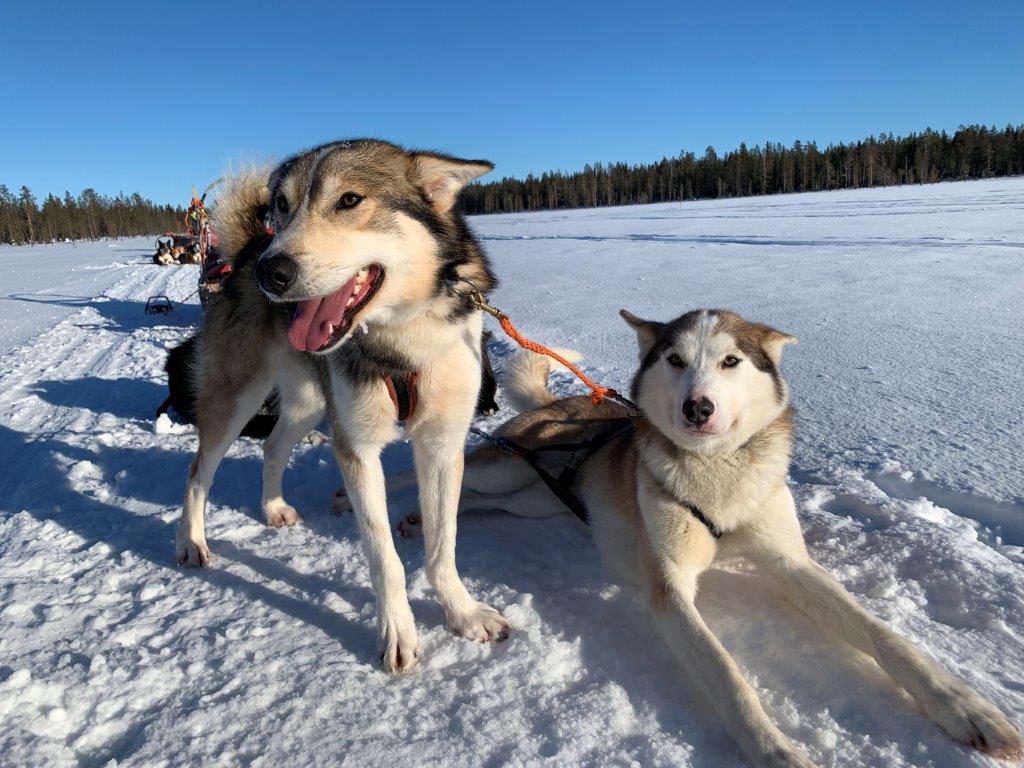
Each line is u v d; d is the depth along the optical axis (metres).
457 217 1.05
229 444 1.20
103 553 1.17
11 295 5.77
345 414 0.96
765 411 0.97
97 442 1.74
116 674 0.84
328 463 1.60
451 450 0.99
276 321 1.16
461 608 0.94
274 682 0.83
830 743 0.72
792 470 1.37
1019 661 0.82
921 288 3.35
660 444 1.00
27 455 1.68
